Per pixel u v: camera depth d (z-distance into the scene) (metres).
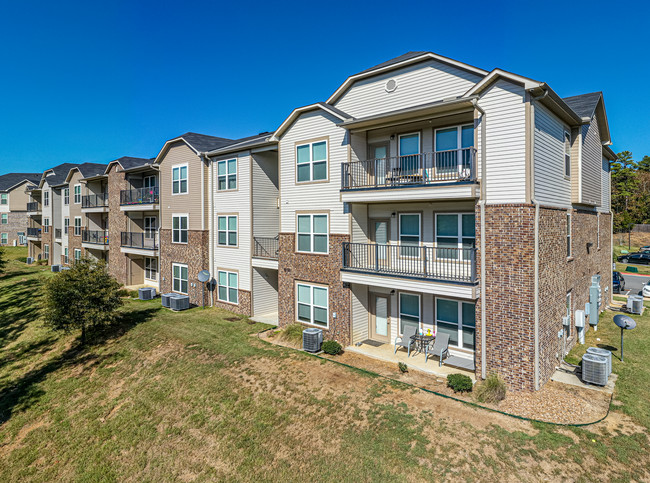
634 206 62.69
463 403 10.31
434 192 11.73
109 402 12.52
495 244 11.01
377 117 12.84
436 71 12.98
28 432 11.57
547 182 11.66
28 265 41.09
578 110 14.36
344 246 14.66
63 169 41.84
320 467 8.47
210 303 22.06
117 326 18.62
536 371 10.55
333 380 11.98
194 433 10.29
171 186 23.92
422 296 14.06
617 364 12.59
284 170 17.03
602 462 7.91
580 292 15.41
